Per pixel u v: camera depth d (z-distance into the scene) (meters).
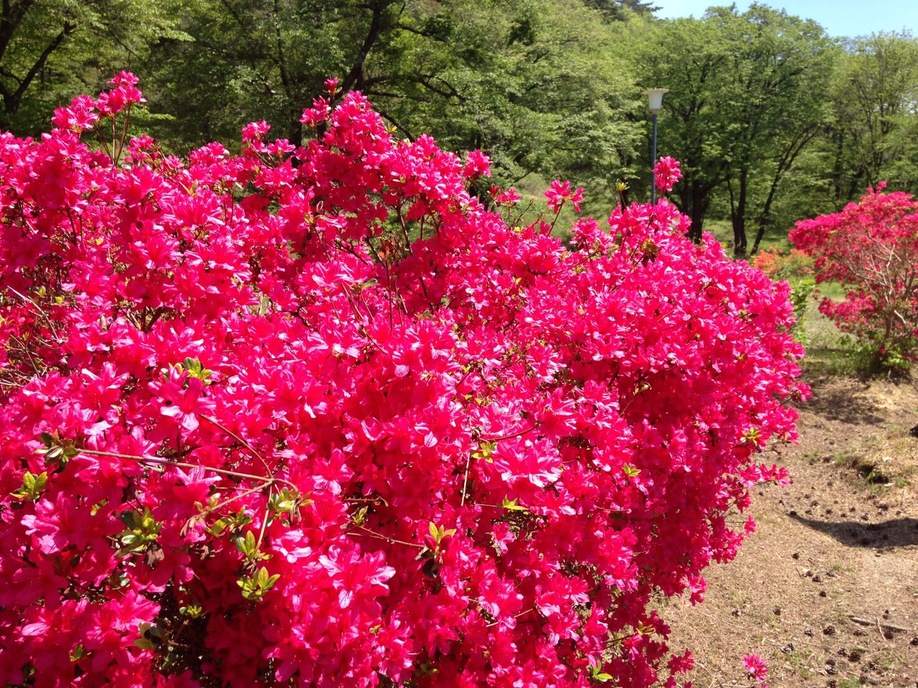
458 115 15.30
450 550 1.66
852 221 9.34
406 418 1.66
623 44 27.64
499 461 1.76
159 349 1.59
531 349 2.44
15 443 1.43
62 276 2.69
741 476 3.64
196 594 1.52
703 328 2.67
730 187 26.58
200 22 14.78
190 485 1.33
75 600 1.43
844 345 10.02
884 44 27.89
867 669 3.71
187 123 14.38
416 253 3.15
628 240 3.47
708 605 4.29
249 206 3.45
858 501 5.74
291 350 1.84
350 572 1.46
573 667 2.11
